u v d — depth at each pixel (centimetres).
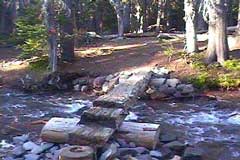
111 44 2209
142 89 1314
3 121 1177
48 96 1554
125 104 964
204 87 1484
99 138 770
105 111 895
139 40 2291
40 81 1662
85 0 2442
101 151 773
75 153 698
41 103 1431
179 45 1972
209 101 1402
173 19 3184
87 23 2673
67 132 869
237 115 1243
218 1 1602
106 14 3056
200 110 1316
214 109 1323
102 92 1543
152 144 866
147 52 1889
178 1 3128
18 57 1952
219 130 1102
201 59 1669
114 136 877
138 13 2967
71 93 1588
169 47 1822
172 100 1453
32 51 1805
